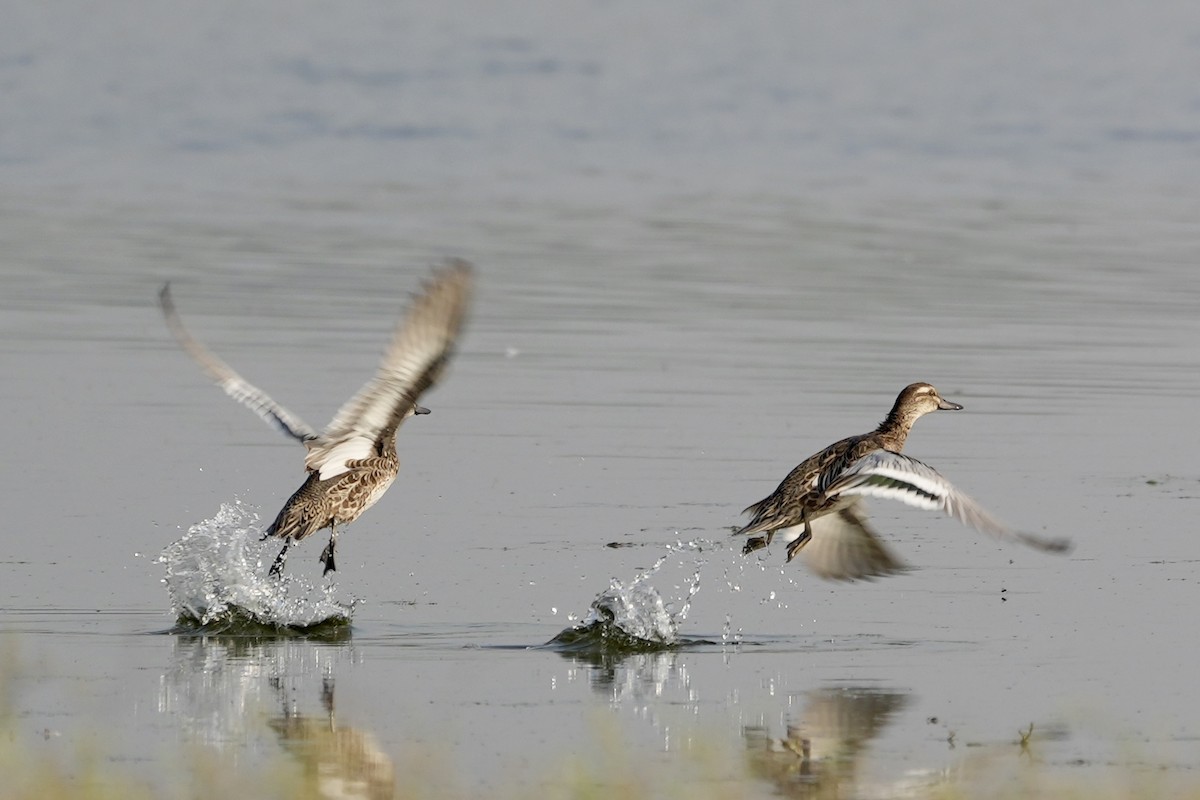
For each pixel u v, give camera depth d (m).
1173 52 62.88
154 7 69.88
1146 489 16.06
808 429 18.12
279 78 55.91
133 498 15.27
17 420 17.92
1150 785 8.84
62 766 8.95
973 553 14.06
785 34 67.00
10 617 11.96
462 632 11.88
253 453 17.02
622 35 66.25
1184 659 11.23
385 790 8.70
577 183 38.84
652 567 13.52
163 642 11.52
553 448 17.33
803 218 33.84
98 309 23.91
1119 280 27.36
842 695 10.49
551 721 9.94
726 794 8.73
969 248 30.34
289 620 11.93
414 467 16.62
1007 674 10.91
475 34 65.81
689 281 26.97
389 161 42.38
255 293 25.39
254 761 9.15
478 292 25.73
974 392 19.91
